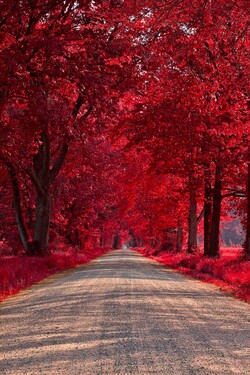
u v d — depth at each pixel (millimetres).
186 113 27422
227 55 21234
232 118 23656
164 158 33062
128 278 24047
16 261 27984
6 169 35469
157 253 70188
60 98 22984
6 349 9156
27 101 21234
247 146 28406
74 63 20422
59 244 52375
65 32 20812
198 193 44719
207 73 22984
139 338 9852
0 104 20922
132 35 20234
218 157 29719
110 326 11172
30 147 30344
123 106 34469
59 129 22422
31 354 8672
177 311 13477
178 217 56969
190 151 31016
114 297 16281
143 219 76625
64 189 49062
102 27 19734
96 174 54000
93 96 20906
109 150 50781
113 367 7668
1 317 12984
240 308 14609
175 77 23172
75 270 31750
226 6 16984
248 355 8477
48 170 37625
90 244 81188
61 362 8031
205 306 14664
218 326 11344
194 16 17234
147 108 30750
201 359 8156
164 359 8156
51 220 50812
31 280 23188
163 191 50344
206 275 26516
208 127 28359
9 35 20609
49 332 10648
